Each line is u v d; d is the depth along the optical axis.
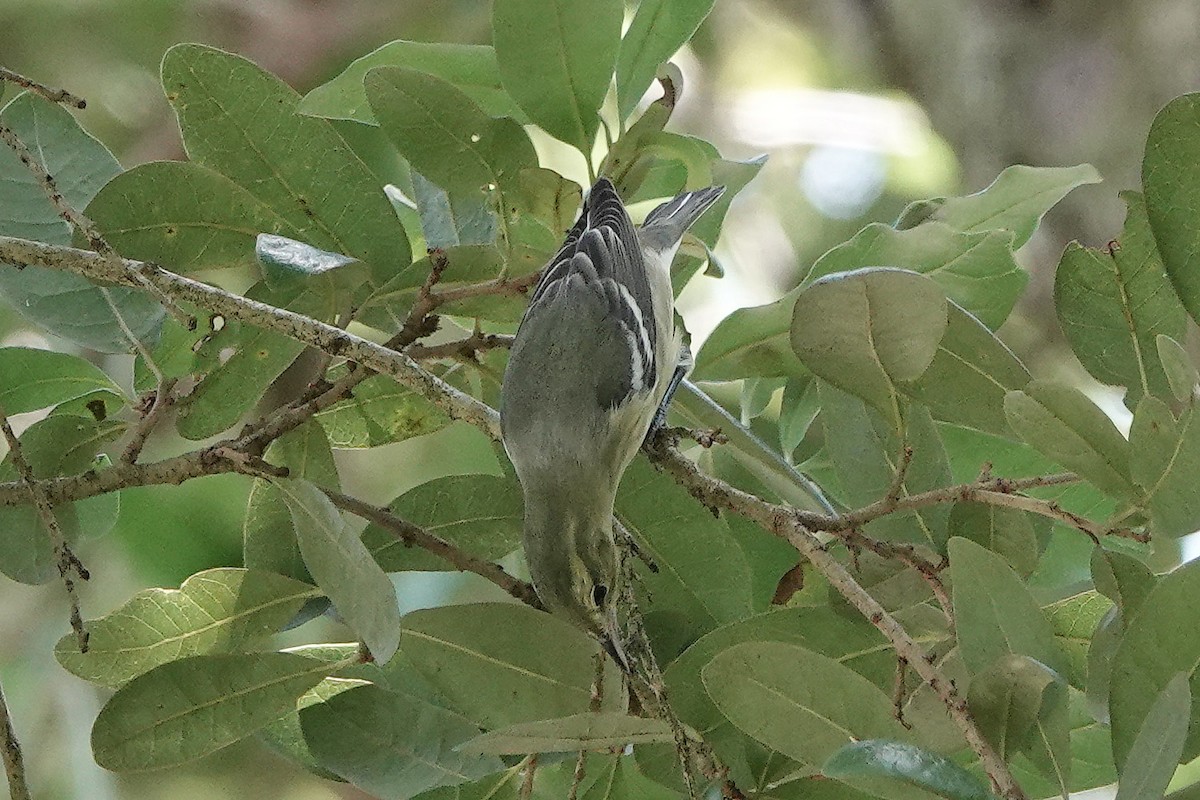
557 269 7.64
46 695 11.94
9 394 7.89
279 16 13.92
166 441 11.34
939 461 7.09
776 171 15.07
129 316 7.81
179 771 12.12
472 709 6.77
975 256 7.64
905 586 6.87
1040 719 5.85
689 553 7.58
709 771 5.91
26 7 13.55
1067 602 6.94
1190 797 5.12
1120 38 11.21
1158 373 7.05
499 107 8.10
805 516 6.39
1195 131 6.40
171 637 7.14
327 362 7.24
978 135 11.95
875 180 14.80
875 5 13.08
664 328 8.23
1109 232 11.33
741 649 5.80
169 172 7.49
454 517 7.77
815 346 6.27
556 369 7.60
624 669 6.64
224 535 11.06
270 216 7.81
